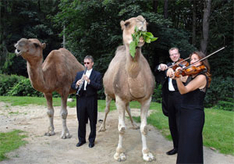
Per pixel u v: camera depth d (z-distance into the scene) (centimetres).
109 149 420
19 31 2248
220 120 667
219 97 1180
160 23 1027
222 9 1435
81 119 421
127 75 342
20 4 2162
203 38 1234
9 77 1439
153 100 1155
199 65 270
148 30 1141
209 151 431
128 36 296
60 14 1216
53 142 449
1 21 2000
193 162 245
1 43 1953
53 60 471
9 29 2178
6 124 591
